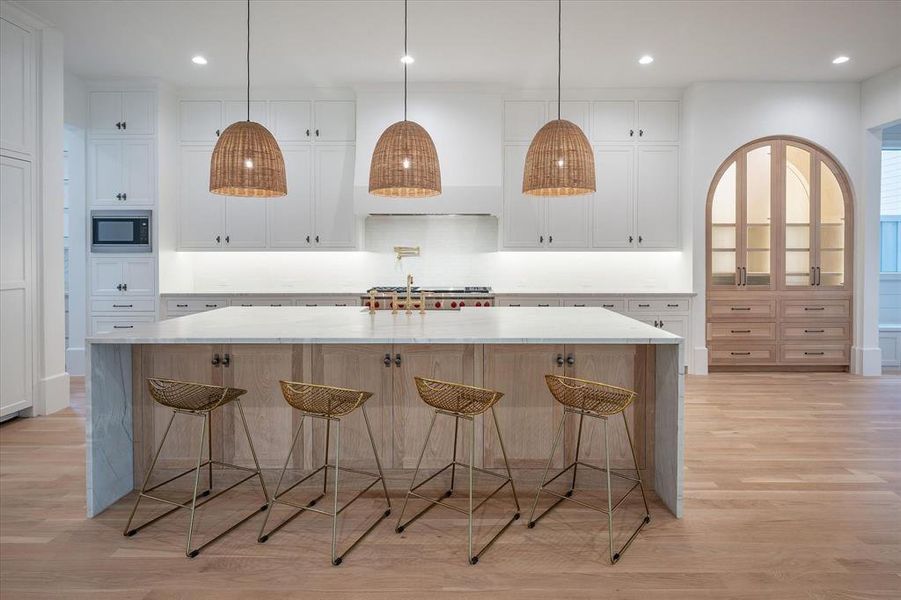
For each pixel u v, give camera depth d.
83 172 5.60
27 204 4.23
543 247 5.95
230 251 5.94
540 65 5.21
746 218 5.80
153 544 2.38
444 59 5.06
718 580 2.12
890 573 2.17
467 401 2.35
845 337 5.88
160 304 5.63
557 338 2.57
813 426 4.07
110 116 5.58
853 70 5.40
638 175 5.94
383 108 5.70
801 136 5.73
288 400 2.42
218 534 2.47
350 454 2.96
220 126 5.86
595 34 4.56
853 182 5.78
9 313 4.09
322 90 5.83
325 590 2.06
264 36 4.58
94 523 2.57
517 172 5.91
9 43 4.05
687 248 5.86
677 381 2.62
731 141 5.73
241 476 2.96
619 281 6.27
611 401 2.33
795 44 4.77
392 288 5.99
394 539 2.43
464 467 2.96
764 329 5.85
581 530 2.52
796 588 2.07
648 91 5.89
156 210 5.59
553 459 2.96
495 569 2.20
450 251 6.25
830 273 5.86
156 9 4.12
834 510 2.72
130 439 2.94
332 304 5.62
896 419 4.24
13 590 2.04
